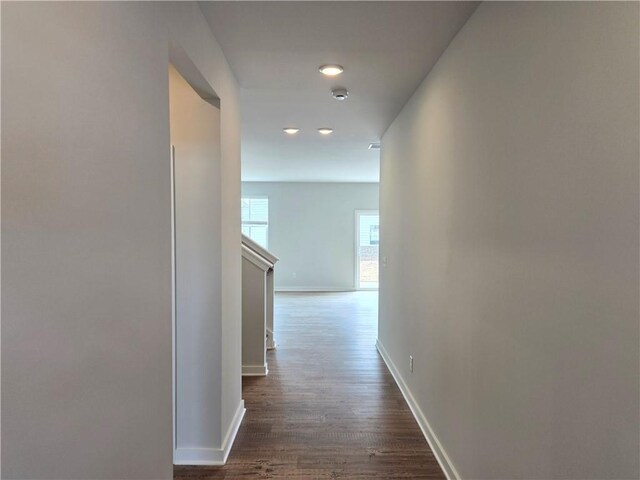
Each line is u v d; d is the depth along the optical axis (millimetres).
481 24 1831
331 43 2277
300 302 8227
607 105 1022
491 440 1732
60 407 825
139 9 1182
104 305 987
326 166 7234
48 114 780
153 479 1302
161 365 1354
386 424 2953
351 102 3391
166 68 1397
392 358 4035
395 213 3914
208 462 2424
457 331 2154
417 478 2307
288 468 2395
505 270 1595
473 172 1925
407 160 3377
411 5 1865
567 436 1198
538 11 1347
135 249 1149
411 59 2482
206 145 2311
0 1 668
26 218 726
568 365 1190
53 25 797
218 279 2354
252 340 4000
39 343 761
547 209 1296
